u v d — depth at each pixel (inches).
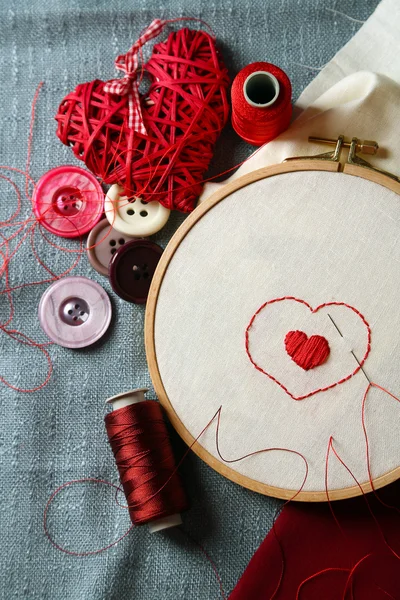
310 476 11.4
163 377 11.8
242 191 11.7
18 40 14.1
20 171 14.0
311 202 11.6
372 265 11.4
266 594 12.3
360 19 13.8
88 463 13.4
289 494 11.5
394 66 13.2
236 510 13.1
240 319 11.6
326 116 12.8
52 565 13.3
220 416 11.6
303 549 12.4
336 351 11.4
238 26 13.9
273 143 12.9
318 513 12.5
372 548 12.3
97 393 13.6
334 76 13.4
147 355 11.8
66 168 13.7
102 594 13.1
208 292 11.7
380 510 12.4
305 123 12.9
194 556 13.1
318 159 11.7
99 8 14.0
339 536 12.4
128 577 13.1
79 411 13.6
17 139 14.0
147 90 13.8
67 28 14.1
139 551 13.2
